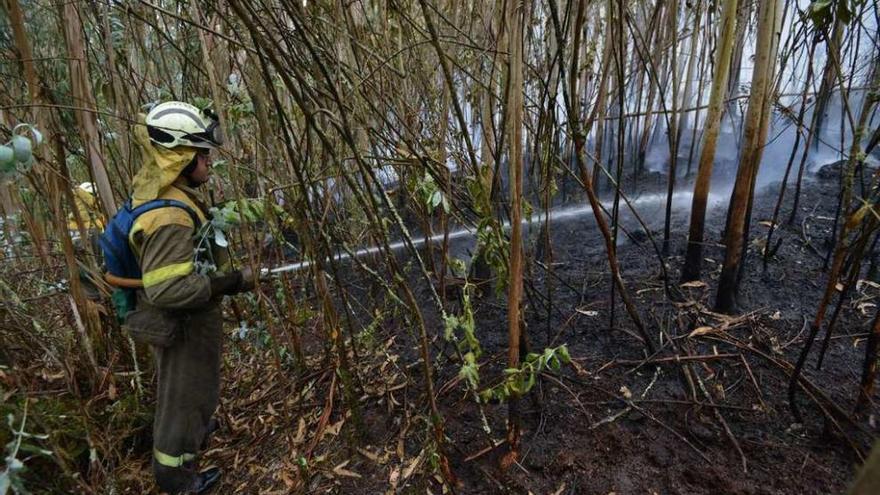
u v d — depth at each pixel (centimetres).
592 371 246
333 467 224
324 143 149
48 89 206
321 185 241
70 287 238
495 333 287
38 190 221
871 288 277
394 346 293
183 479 213
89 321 259
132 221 178
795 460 191
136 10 238
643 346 256
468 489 198
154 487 230
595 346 263
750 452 197
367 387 265
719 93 249
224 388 287
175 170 178
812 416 208
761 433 204
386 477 213
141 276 189
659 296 293
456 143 292
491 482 198
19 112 236
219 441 254
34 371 260
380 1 266
